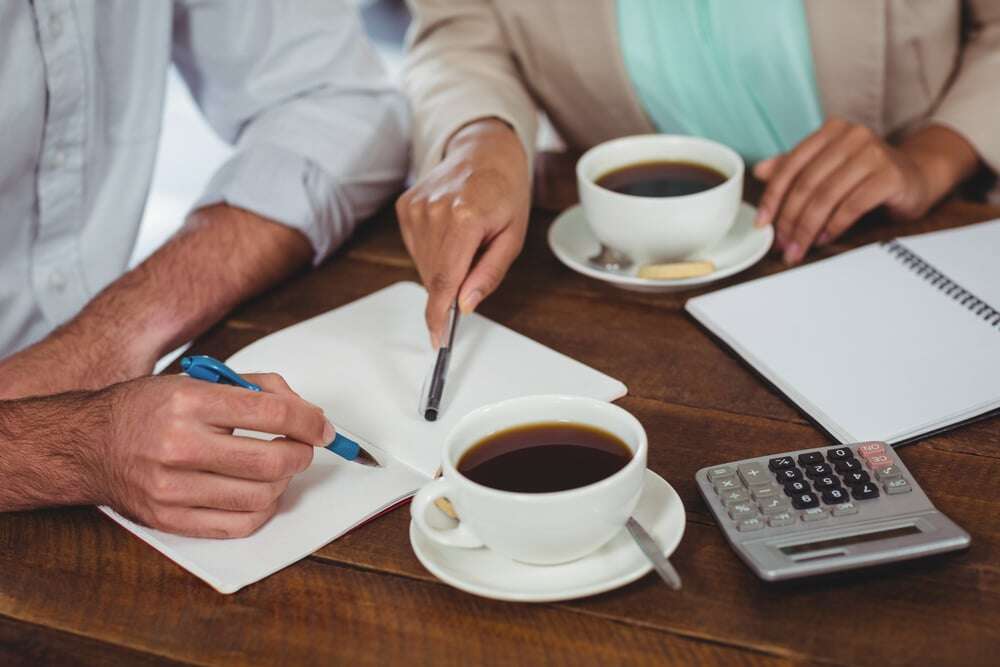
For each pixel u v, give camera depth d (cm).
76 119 112
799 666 60
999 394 80
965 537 66
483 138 111
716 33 129
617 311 99
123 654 65
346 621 66
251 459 72
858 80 128
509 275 106
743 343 89
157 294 102
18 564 73
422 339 94
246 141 120
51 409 79
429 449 80
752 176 123
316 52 123
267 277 109
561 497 61
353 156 117
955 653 60
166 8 116
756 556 65
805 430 81
